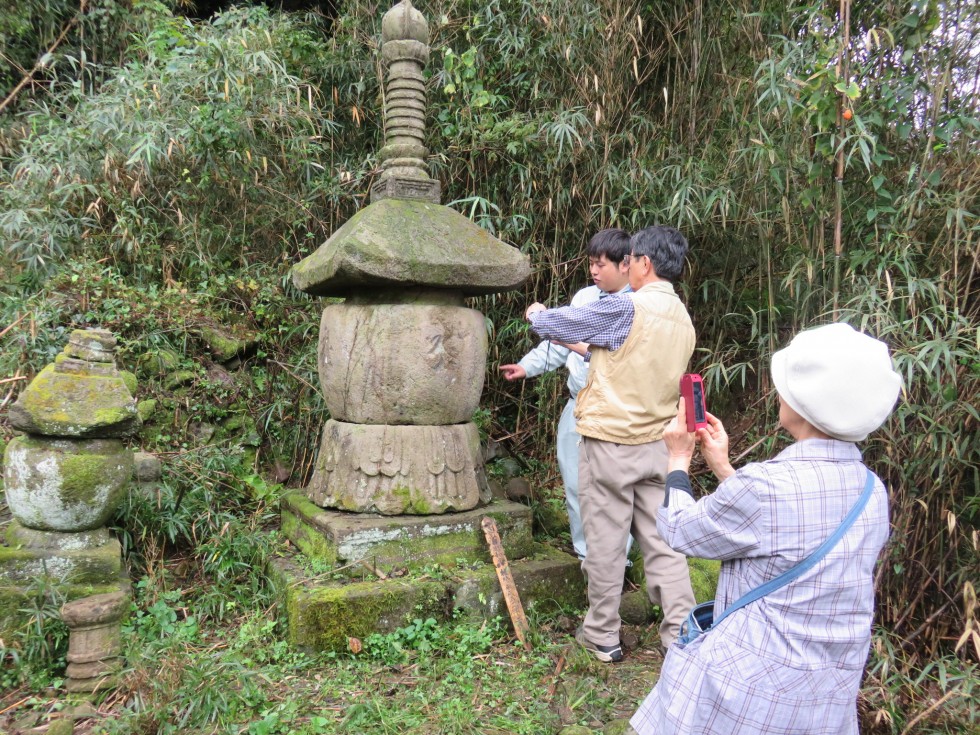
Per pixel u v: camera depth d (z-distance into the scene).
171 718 2.25
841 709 1.36
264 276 4.38
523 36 4.00
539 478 4.27
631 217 4.00
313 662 2.60
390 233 2.95
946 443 2.62
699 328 4.16
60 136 4.22
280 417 3.93
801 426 1.45
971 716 2.35
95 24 5.50
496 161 4.21
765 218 3.50
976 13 2.84
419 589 2.80
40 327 3.54
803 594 1.35
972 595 2.41
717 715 1.36
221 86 4.20
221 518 3.29
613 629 2.76
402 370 3.04
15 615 2.46
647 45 4.24
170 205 4.41
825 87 2.76
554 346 3.33
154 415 3.63
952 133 2.82
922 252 2.95
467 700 2.43
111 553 2.61
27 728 2.18
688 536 1.47
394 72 3.27
